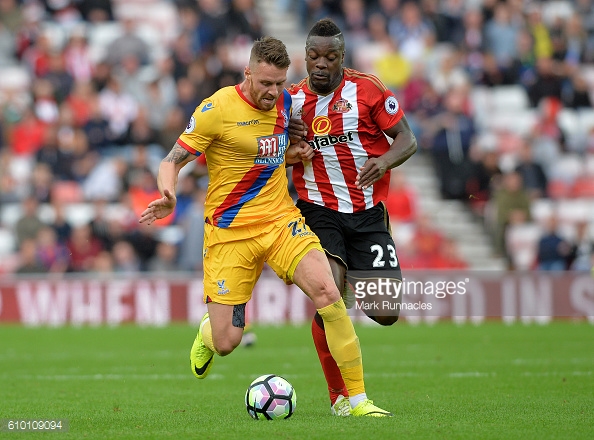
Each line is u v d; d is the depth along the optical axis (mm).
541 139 76438
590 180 76625
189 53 76125
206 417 24422
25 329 57969
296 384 32531
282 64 23219
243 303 24844
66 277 61469
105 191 69188
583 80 80688
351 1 82062
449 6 85375
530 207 69062
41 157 69750
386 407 25812
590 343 46875
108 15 83625
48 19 82375
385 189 26578
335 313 23469
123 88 74438
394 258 26094
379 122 25781
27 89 76875
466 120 73000
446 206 71688
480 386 30938
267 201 24547
